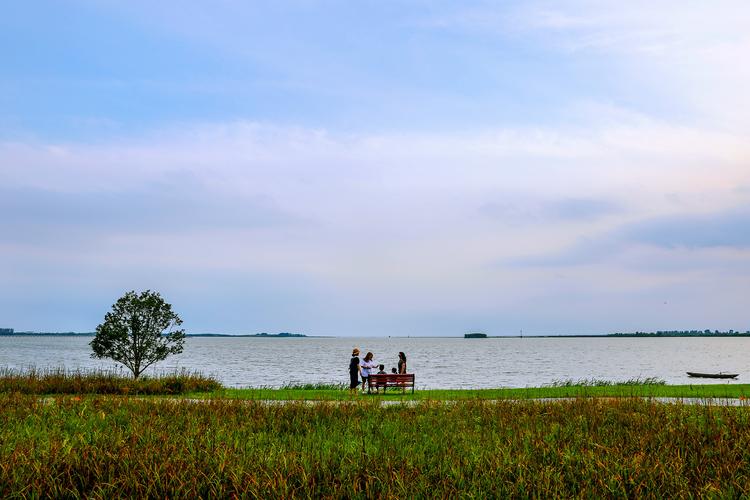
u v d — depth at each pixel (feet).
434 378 174.60
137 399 63.72
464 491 26.94
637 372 217.36
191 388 87.56
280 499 25.48
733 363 309.83
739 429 40.83
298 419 47.60
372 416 50.26
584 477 28.99
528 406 55.93
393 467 29.86
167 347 105.40
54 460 29.84
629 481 28.04
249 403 58.34
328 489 27.07
